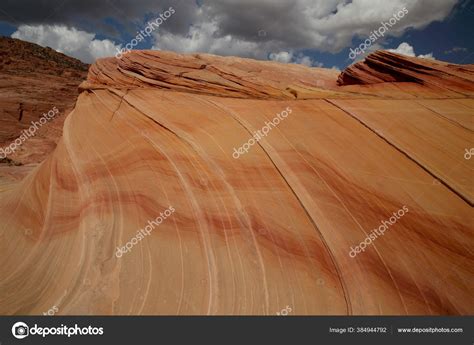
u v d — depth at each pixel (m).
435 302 6.15
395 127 9.03
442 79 10.87
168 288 6.74
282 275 6.84
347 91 11.80
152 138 10.51
